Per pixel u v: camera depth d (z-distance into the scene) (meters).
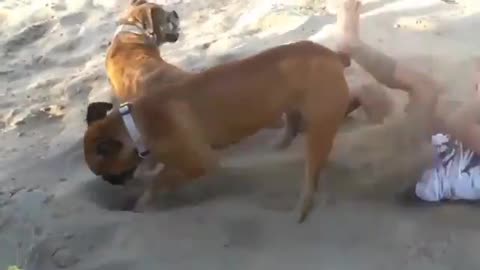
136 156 3.56
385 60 3.95
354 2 4.01
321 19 4.81
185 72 4.12
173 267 3.28
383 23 4.67
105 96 4.42
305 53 3.52
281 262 3.26
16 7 5.47
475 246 3.25
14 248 3.50
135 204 3.71
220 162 3.86
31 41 5.12
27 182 3.87
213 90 3.51
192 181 3.74
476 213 3.44
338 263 3.24
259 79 3.51
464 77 4.11
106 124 3.56
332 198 3.58
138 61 4.12
